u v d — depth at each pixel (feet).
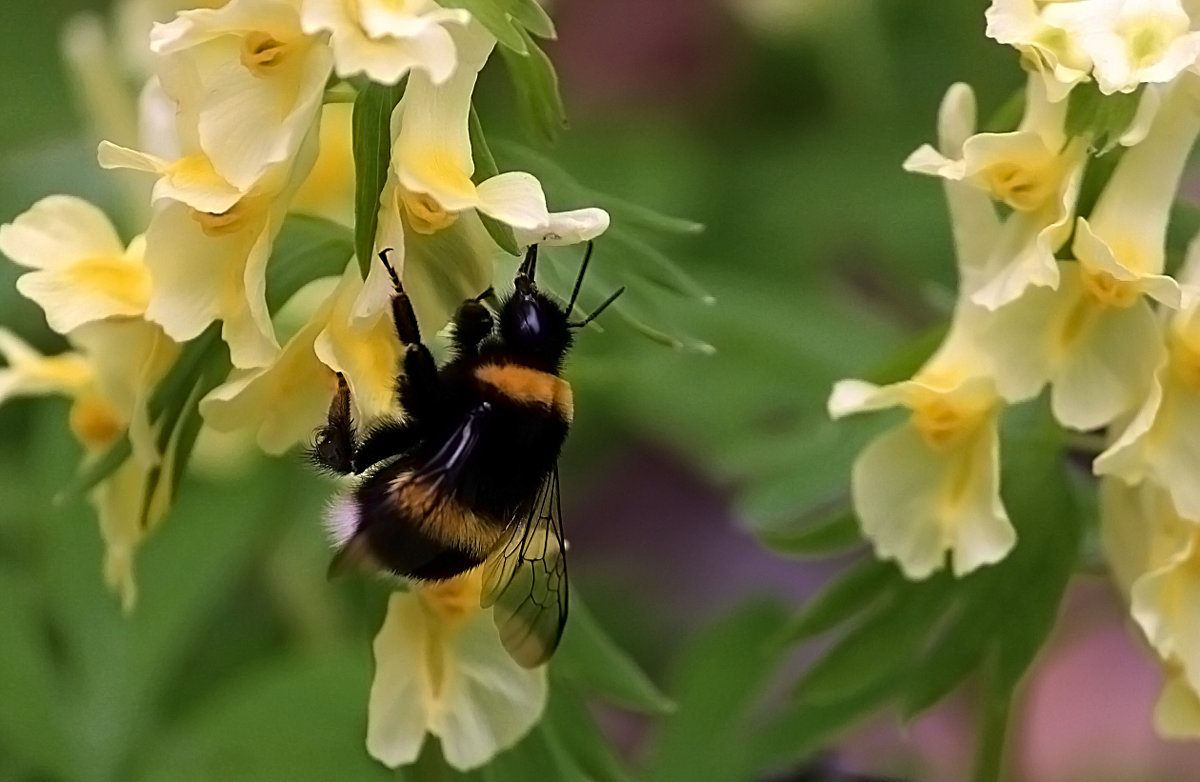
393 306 0.89
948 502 0.93
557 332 0.95
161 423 0.93
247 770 1.07
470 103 0.90
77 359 0.95
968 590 0.96
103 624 1.09
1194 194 1.04
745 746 1.06
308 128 0.89
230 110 0.88
